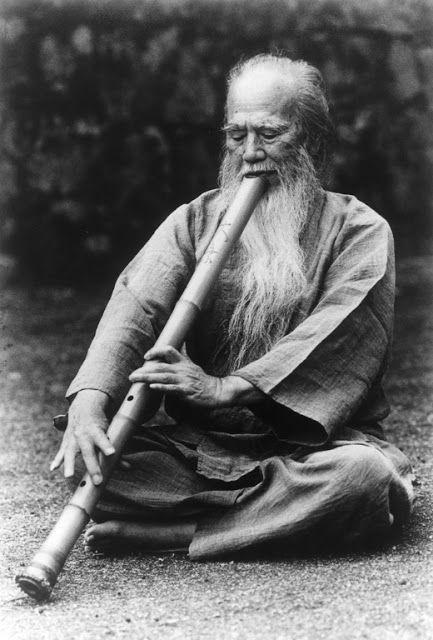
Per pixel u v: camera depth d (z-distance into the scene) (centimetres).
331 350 382
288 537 372
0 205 1040
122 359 385
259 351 404
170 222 420
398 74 975
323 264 403
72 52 977
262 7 952
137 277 407
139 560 385
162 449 397
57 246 1051
